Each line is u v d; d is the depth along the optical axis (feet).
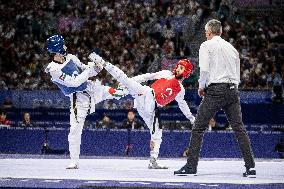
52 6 117.29
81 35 111.75
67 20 115.24
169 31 110.63
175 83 35.37
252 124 86.53
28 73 103.35
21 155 47.52
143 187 24.79
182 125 82.23
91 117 85.87
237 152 71.77
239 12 125.29
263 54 107.45
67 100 93.04
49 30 113.39
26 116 78.59
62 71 33.73
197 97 90.22
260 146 73.41
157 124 35.17
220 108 30.89
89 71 34.04
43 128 74.79
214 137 72.33
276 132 73.46
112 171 32.37
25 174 29.37
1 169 32.53
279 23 120.26
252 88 94.07
